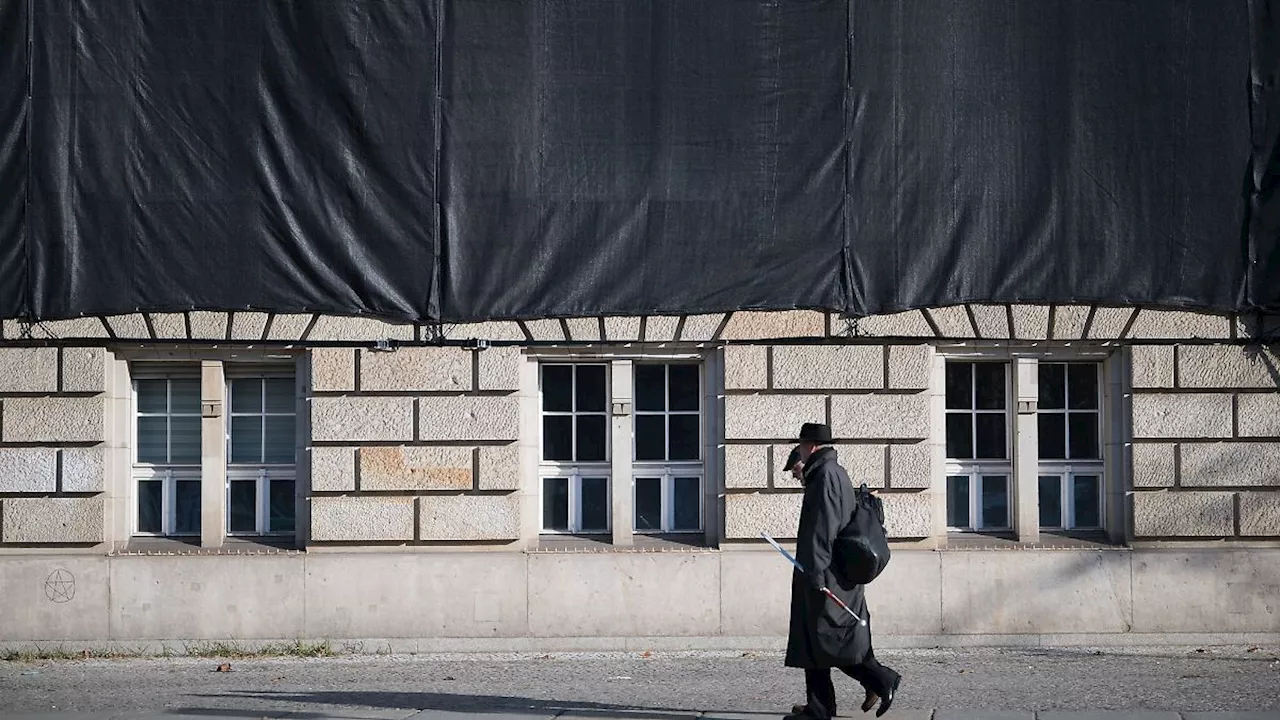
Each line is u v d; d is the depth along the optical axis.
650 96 14.95
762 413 14.90
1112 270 15.12
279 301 14.84
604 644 14.86
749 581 14.88
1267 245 15.25
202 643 14.80
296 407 15.24
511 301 14.87
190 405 15.51
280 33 14.89
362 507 14.78
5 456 14.80
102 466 14.87
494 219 14.90
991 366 15.56
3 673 13.82
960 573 15.02
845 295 14.92
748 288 14.89
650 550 14.96
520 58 14.94
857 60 15.00
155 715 11.26
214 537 15.15
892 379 14.90
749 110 14.98
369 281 14.84
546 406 15.44
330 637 14.84
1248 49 15.30
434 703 11.70
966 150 15.06
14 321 14.84
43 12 14.84
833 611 10.02
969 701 11.73
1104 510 15.59
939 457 15.20
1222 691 12.25
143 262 14.81
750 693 12.25
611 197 14.94
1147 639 15.03
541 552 14.90
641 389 15.50
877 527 10.16
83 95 14.84
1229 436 15.14
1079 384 15.62
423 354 14.84
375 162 14.88
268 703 11.77
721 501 14.99
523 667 13.97
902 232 14.99
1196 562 15.09
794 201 14.94
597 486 15.46
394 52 14.89
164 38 14.86
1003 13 15.13
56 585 14.80
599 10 14.96
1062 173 15.13
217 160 14.87
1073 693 12.15
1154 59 15.23
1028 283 15.04
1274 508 15.08
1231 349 15.16
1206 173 15.23
